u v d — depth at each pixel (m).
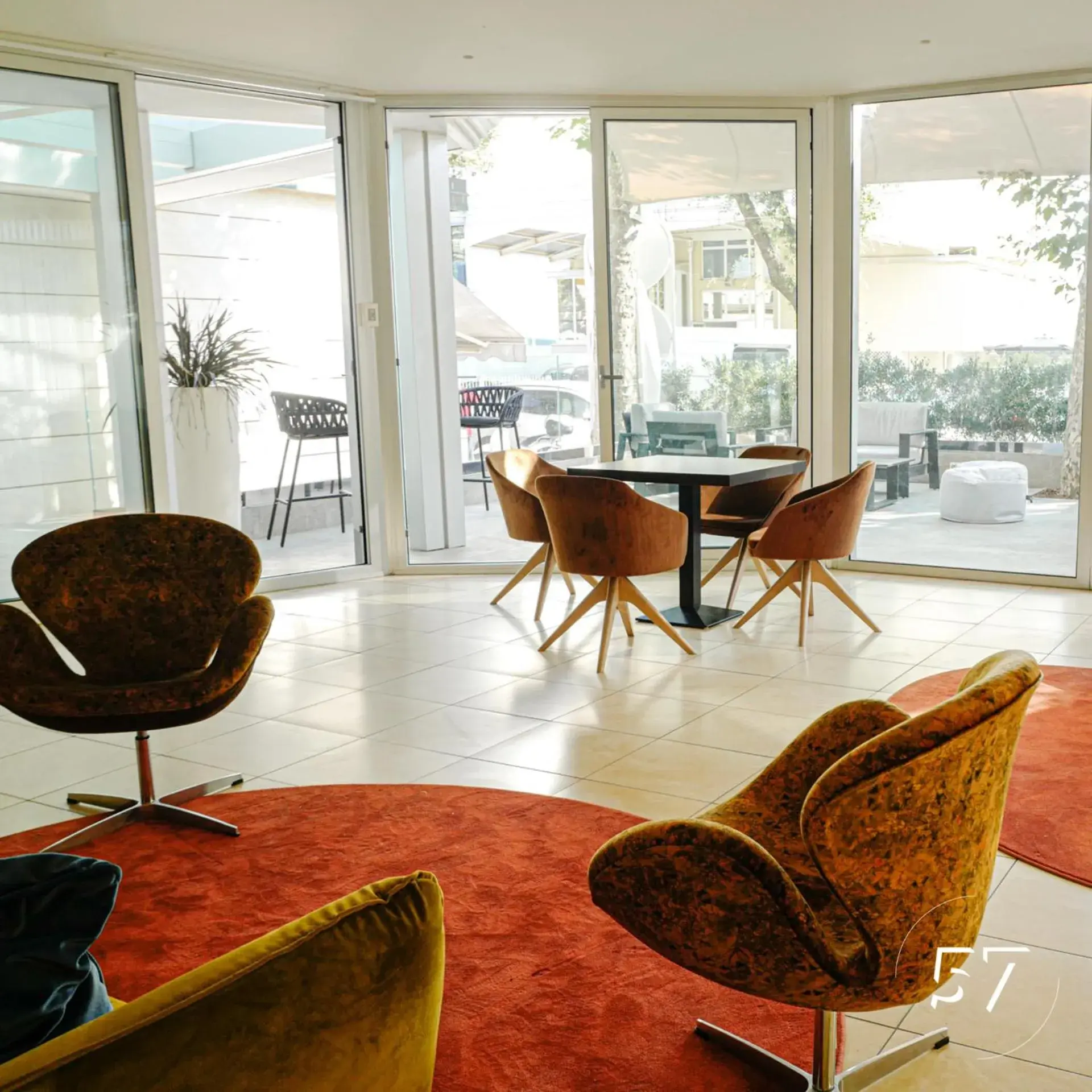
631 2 5.01
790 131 6.94
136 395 6.23
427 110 6.86
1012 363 6.71
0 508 5.86
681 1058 2.22
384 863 3.12
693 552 5.96
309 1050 1.01
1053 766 3.69
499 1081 2.15
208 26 5.36
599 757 3.92
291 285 10.01
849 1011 1.87
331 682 4.96
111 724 3.17
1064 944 2.63
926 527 7.08
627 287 7.03
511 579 6.52
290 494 8.87
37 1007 1.08
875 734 2.17
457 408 8.08
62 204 5.90
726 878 1.79
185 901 2.93
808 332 7.13
